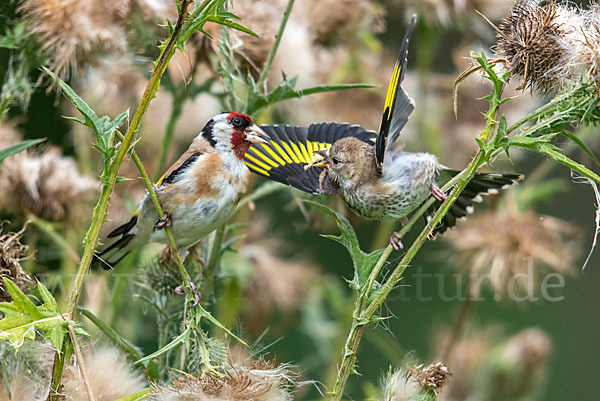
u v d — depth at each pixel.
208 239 9.40
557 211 16.80
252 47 9.59
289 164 8.66
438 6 11.63
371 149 8.21
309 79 10.79
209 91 9.33
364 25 11.50
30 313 5.64
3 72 8.16
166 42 5.94
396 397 7.04
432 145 11.83
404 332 14.65
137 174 10.74
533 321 16.67
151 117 11.27
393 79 7.13
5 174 8.98
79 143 10.31
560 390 16.41
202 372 6.38
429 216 7.88
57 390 5.89
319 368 12.15
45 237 9.60
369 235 15.00
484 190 8.17
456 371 11.16
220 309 10.60
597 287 16.97
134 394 5.99
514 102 12.26
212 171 8.12
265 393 6.21
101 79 8.27
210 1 5.93
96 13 7.54
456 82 6.55
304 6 11.20
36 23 7.35
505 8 11.82
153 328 10.34
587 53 6.57
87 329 9.16
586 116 6.70
